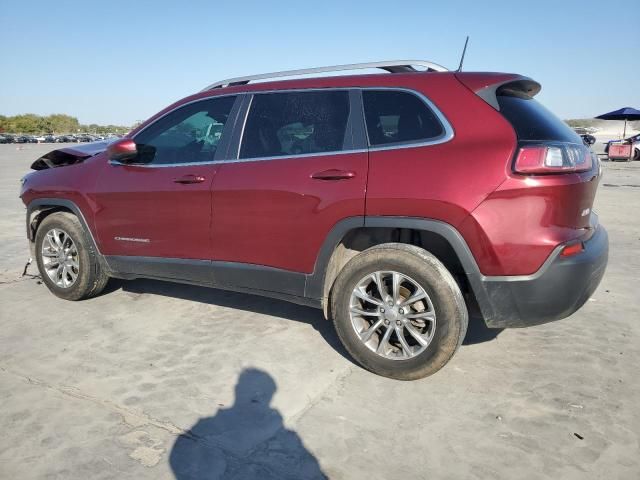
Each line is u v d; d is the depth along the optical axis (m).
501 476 2.29
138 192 3.92
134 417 2.74
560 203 2.72
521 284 2.76
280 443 2.53
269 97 3.58
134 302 4.52
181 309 4.34
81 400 2.90
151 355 3.48
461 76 3.04
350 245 3.45
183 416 2.75
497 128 2.82
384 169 3.00
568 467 2.34
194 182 3.66
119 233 4.10
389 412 2.79
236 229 3.51
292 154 3.36
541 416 2.74
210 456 2.42
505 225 2.73
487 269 2.80
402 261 2.98
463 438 2.56
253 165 3.46
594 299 4.55
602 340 3.68
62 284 4.53
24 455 2.42
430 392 2.99
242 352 3.52
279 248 3.38
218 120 3.75
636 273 5.35
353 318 3.20
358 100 3.24
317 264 3.26
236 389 3.03
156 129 4.03
